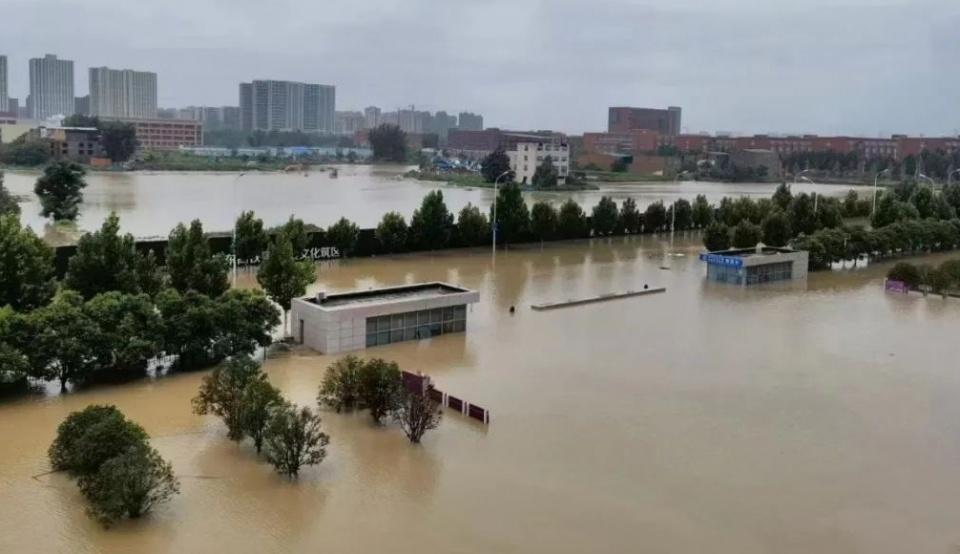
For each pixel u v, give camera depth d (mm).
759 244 73125
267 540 24422
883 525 26656
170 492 26438
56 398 35750
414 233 80125
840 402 38406
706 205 107250
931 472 30797
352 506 26688
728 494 28453
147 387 37562
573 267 75438
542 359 44406
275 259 47781
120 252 46625
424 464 30031
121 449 27062
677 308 58781
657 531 25750
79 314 37188
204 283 48625
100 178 181875
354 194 163500
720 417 36000
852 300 62875
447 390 38562
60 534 24312
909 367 44469
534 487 28484
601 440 32875
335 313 43875
